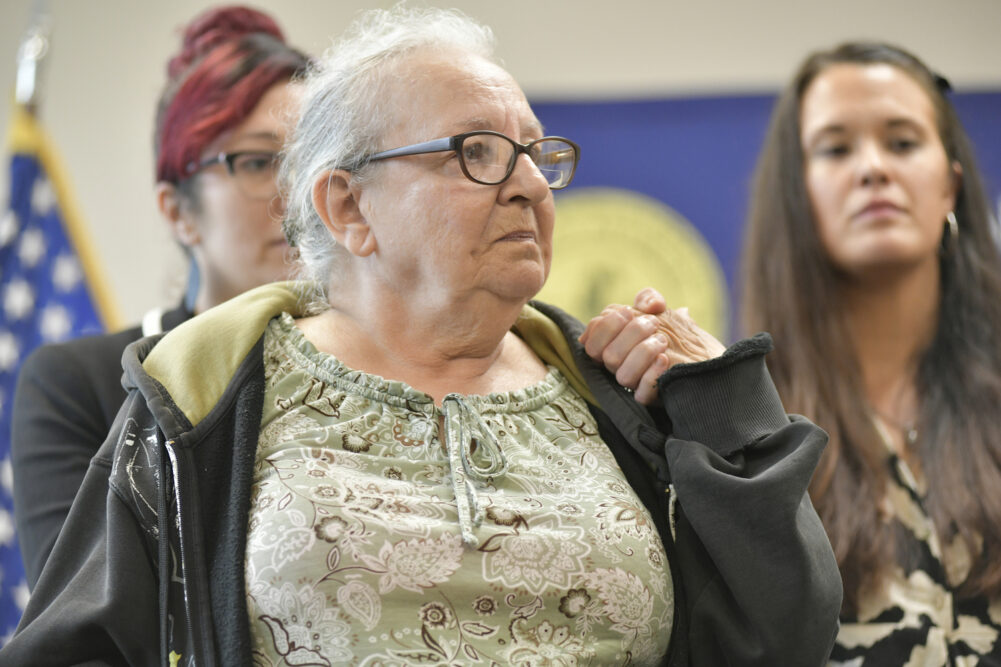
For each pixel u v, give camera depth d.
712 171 5.90
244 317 2.21
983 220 3.32
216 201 3.13
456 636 1.91
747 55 6.15
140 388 2.07
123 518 1.99
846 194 3.19
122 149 6.30
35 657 1.87
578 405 2.34
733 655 2.11
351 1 6.38
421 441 2.11
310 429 2.07
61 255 4.44
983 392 3.07
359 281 2.28
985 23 6.02
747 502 2.08
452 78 2.17
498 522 2.00
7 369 4.20
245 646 1.87
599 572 2.02
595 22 6.23
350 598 1.89
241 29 3.38
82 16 6.36
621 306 2.42
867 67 3.32
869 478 2.94
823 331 3.20
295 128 2.40
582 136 6.03
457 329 2.20
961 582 2.81
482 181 2.12
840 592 2.15
